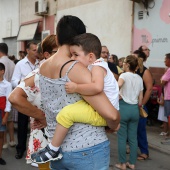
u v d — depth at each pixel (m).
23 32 15.10
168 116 6.07
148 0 8.05
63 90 1.72
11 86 4.48
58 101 1.76
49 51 2.56
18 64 4.84
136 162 4.83
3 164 4.55
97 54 1.83
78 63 1.73
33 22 14.33
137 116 4.29
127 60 4.29
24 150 4.89
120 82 4.14
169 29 7.52
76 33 1.83
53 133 1.88
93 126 1.75
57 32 1.84
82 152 1.73
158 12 7.80
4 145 5.35
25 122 4.80
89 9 10.55
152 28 8.01
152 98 7.18
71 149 1.74
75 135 1.74
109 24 9.59
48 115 1.87
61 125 1.71
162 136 6.41
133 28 8.62
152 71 8.01
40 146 2.49
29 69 4.82
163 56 7.71
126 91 4.19
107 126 1.85
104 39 9.86
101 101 1.68
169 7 7.47
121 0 9.02
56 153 1.77
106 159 1.81
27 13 14.87
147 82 4.51
